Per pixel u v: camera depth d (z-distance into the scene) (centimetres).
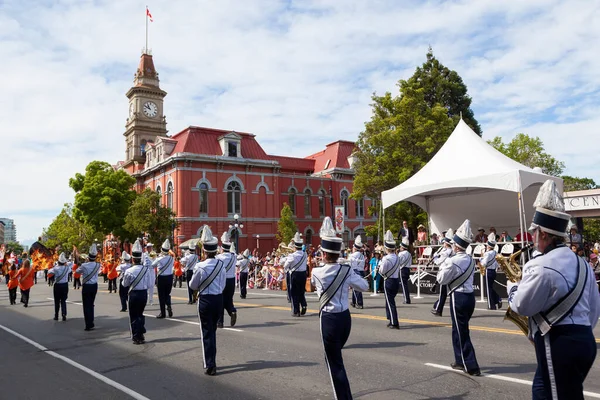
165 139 4531
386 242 1113
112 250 3691
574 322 343
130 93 6012
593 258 1731
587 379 649
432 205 2439
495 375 674
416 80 4022
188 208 4253
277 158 5309
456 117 3528
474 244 1770
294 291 1355
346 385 536
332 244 562
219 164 4434
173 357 867
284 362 795
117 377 742
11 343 1084
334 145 5500
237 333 1089
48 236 7994
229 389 654
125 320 1397
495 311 1326
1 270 4231
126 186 4775
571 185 5394
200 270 746
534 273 347
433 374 689
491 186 1638
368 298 1777
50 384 716
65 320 1441
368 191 3078
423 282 1891
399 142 2956
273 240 4719
